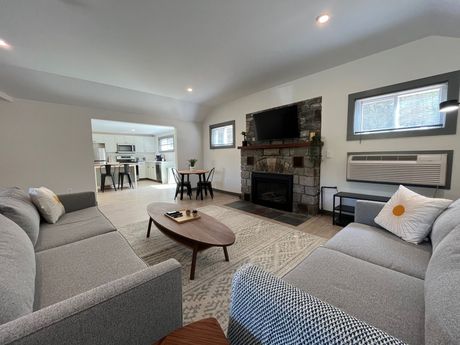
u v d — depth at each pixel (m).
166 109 5.22
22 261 0.95
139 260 1.33
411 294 0.97
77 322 0.63
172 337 0.64
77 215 2.22
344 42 2.49
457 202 1.41
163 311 0.83
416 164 2.51
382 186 2.89
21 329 0.55
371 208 1.87
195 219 2.24
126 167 6.73
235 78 3.60
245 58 2.86
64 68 3.11
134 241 2.52
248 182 4.62
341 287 1.03
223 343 0.63
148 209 2.58
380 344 0.46
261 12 1.94
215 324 0.70
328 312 0.56
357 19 2.06
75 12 1.89
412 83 2.54
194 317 1.38
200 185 4.93
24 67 3.07
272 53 2.73
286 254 2.19
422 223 1.48
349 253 1.38
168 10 1.89
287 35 2.33
